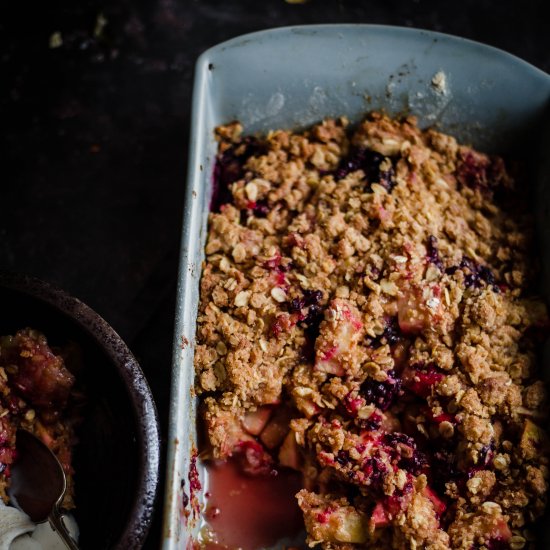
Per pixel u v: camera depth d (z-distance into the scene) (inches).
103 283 30.0
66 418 25.3
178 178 31.1
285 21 32.3
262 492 25.4
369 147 27.3
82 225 30.6
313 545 24.0
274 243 26.2
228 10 32.5
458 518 23.9
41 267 30.1
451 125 27.6
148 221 30.6
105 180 31.1
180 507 23.2
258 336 25.2
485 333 25.2
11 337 24.9
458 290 25.4
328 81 27.4
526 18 31.8
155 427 23.1
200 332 25.2
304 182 27.1
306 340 25.2
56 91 32.0
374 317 25.2
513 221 27.0
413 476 24.3
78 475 25.1
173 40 32.4
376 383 24.9
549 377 24.9
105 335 23.7
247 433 25.3
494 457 24.2
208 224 26.6
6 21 32.4
